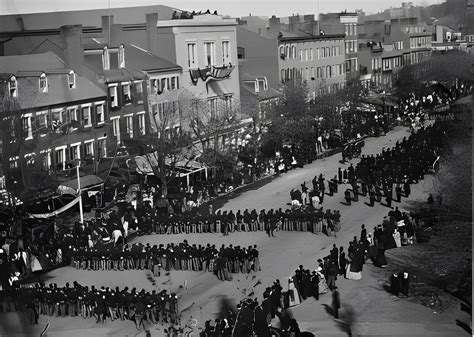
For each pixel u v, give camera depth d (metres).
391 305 45.84
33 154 76.19
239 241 65.19
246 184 92.25
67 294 48.28
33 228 63.12
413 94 147.50
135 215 70.62
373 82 159.50
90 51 95.81
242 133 104.06
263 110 119.00
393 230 59.72
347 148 107.06
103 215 71.81
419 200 77.06
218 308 47.72
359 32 194.00
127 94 96.38
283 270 55.28
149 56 108.75
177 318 46.09
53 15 110.00
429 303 46.47
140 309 45.72
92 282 54.94
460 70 140.75
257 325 41.91
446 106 132.75
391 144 116.19
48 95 83.12
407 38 182.25
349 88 146.88
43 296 48.25
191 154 95.56
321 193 78.88
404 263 54.50
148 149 87.50
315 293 48.03
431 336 41.22
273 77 139.62
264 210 70.06
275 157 103.50
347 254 57.91
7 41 103.94
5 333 44.25
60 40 95.50
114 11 122.00
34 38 103.12
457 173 75.31
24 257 56.31
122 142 92.31
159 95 103.06
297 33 155.88
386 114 139.62
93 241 62.81
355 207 77.12
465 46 142.25
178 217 68.69
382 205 76.88
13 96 77.69
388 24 188.38
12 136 74.50
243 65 140.00
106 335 44.56
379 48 178.00
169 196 79.88
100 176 82.44
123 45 99.25
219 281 53.88
